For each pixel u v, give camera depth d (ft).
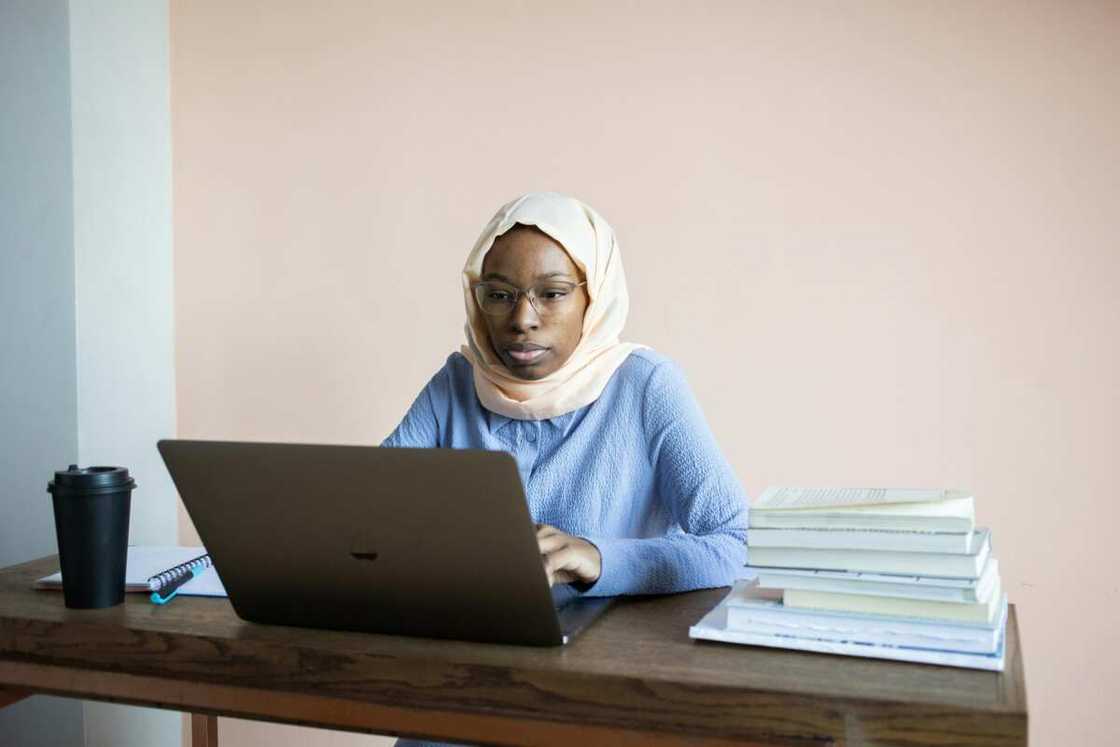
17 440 9.16
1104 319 7.84
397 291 9.35
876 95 8.25
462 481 3.97
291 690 4.34
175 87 9.85
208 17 9.74
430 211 9.25
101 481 4.86
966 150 8.07
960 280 8.12
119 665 4.63
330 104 9.45
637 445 5.92
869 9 8.24
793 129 8.41
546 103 8.94
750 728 3.75
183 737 9.97
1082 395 7.91
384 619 4.46
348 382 9.52
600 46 8.80
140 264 9.57
